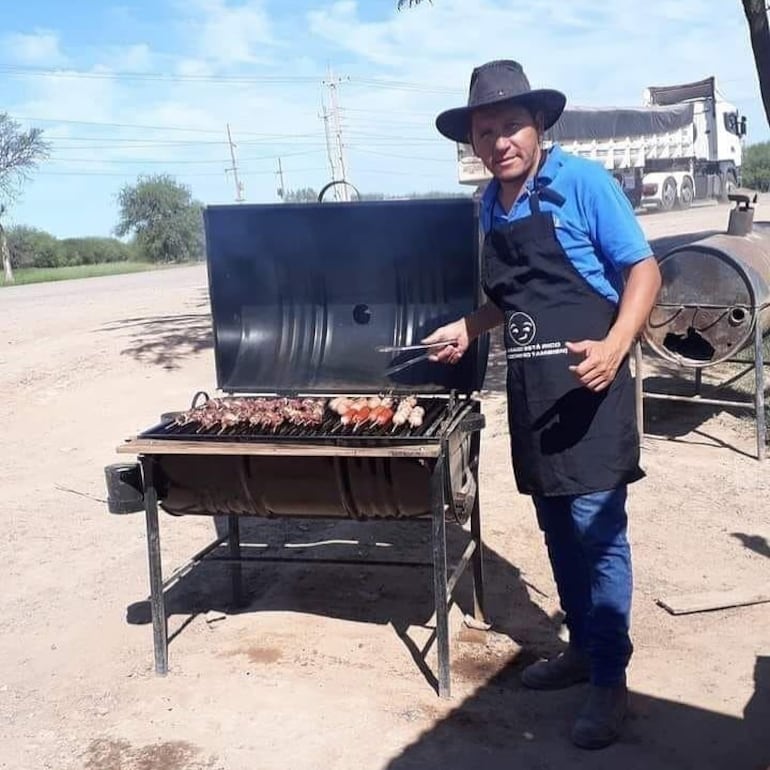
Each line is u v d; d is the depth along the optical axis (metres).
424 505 3.39
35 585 4.88
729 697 3.43
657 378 8.08
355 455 3.22
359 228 3.94
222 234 4.01
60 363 10.52
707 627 3.99
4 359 10.99
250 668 3.77
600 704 3.18
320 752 3.20
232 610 4.36
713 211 25.48
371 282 4.12
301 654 3.87
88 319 14.23
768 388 7.58
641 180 25.17
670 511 5.32
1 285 32.69
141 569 4.98
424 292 4.08
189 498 3.61
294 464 3.40
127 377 9.75
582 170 2.99
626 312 2.89
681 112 26.94
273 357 4.16
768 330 7.07
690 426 6.90
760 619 4.04
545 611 4.20
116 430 8.02
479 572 4.01
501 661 3.77
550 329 3.06
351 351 4.11
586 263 3.03
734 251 6.42
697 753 3.11
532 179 3.08
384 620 4.15
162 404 8.71
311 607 4.31
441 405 3.78
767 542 4.87
